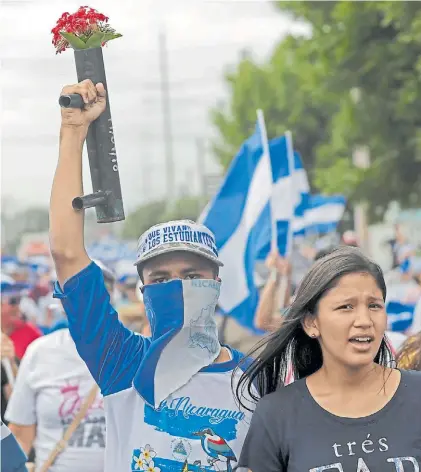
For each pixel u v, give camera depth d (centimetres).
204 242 385
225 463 371
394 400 333
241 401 372
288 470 334
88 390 542
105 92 375
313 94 2388
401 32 1909
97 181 375
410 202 2200
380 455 325
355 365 331
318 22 2119
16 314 845
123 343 383
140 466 373
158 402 374
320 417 334
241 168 822
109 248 2147
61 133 375
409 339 462
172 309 377
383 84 2022
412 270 1370
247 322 805
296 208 1282
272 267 802
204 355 378
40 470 545
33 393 548
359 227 2608
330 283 336
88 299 376
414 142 2061
